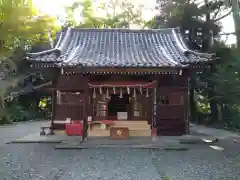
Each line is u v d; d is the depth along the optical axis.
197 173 6.83
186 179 6.29
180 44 14.59
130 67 11.41
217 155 9.15
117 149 10.16
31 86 19.06
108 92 12.01
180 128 13.31
